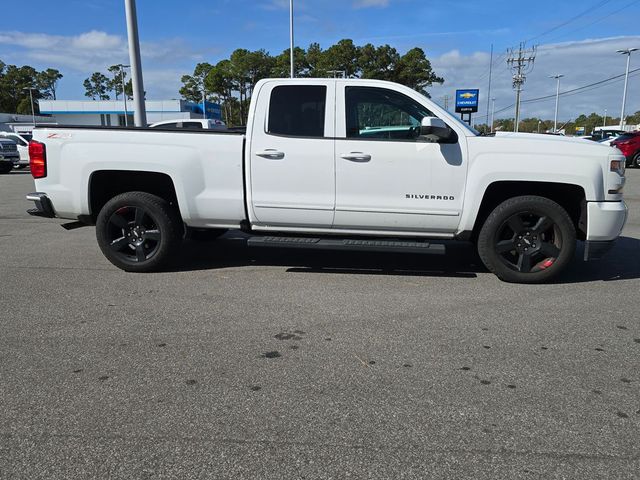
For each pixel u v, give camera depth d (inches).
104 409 117.5
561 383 129.3
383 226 213.6
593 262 250.8
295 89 209.9
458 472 96.5
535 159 199.9
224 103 2795.3
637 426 110.7
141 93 451.5
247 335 159.5
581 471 96.7
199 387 127.3
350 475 95.7
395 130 209.2
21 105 3944.4
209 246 287.7
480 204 207.0
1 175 867.4
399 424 111.7
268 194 213.5
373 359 142.7
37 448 103.5
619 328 164.9
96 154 218.1
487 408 117.9
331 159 207.8
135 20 437.4
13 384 128.7
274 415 115.2
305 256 263.9
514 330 163.3
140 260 227.8
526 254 209.5
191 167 215.6
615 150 201.6
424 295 198.5
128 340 155.4
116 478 95.0
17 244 289.9
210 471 96.9
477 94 1304.1
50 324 167.9
